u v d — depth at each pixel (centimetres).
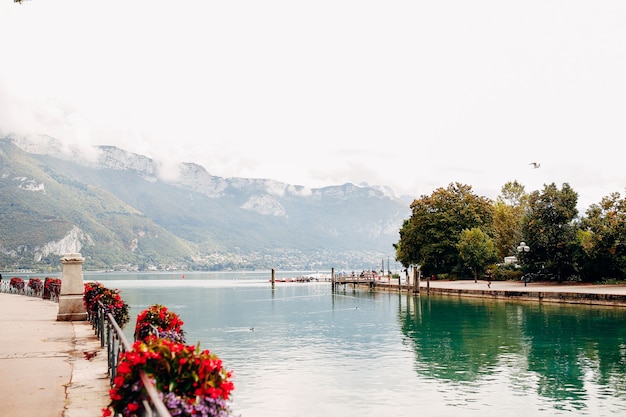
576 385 1819
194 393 549
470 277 8062
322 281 13612
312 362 2264
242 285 11906
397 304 5247
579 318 3497
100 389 972
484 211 8256
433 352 2469
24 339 1579
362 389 1806
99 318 1588
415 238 8169
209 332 3284
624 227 5228
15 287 4800
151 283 14100
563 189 6359
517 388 1794
